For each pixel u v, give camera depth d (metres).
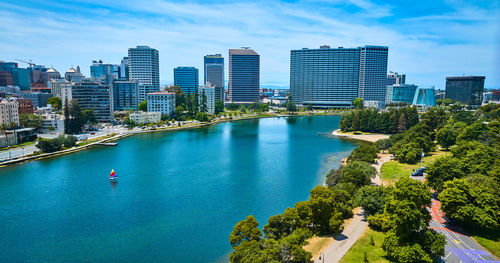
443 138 194.75
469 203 91.06
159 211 122.25
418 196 77.25
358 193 109.25
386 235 80.31
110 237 103.00
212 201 131.50
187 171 175.50
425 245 75.00
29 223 112.88
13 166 187.75
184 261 89.81
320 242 87.75
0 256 92.38
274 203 129.00
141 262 89.44
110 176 159.50
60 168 183.25
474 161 126.56
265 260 67.12
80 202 131.62
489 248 82.12
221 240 100.75
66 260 90.50
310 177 163.25
